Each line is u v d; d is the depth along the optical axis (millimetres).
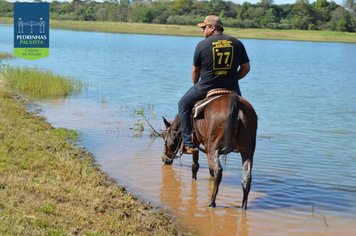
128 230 7539
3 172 9203
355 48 85438
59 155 11172
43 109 18078
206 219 8852
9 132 12359
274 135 15680
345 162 12805
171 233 7895
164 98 22391
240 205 9570
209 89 9250
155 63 40531
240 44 9344
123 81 28016
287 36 105500
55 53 46062
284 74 37375
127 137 14469
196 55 9289
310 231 8516
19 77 22344
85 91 23438
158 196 9883
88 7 124562
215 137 8672
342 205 9758
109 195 9062
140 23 114188
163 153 12133
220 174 8938
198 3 116500
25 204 7695
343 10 123125
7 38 64938
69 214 7652
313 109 21188
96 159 12016
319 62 52156
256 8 115312
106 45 61875
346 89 29188
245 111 8625
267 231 8477
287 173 11719
